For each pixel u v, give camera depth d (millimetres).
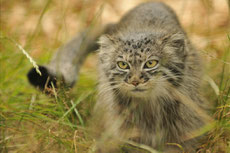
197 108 9422
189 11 16125
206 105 10047
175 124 9500
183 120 9453
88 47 12508
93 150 8680
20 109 9961
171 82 8953
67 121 9672
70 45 12336
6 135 9570
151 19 11008
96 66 10742
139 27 10352
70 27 15828
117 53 9008
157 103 9328
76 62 11750
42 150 8844
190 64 9578
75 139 8859
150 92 8875
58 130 9289
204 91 10602
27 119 9273
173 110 9398
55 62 11594
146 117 9594
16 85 11711
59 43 14047
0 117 9562
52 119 9516
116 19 16781
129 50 8766
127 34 9648
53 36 15125
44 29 15602
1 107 9859
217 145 8922
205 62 11047
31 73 10180
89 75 12492
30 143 8945
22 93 11406
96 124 9922
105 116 9930
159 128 9492
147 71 8672
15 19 15984
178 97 9195
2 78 11805
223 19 15219
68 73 11242
